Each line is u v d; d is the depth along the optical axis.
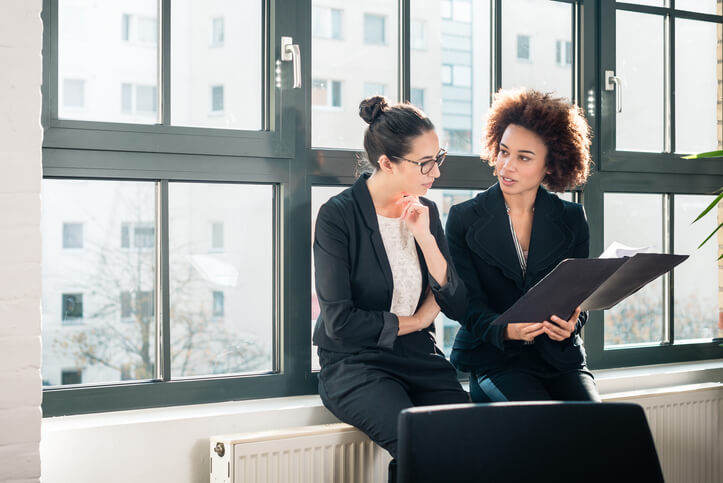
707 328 3.29
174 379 2.38
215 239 2.44
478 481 1.43
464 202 2.55
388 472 2.15
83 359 2.27
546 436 1.47
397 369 2.28
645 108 3.12
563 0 2.94
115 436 2.14
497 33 2.84
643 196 3.15
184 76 2.37
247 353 2.50
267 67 2.50
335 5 2.60
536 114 2.41
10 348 1.93
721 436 2.90
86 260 2.26
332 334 2.21
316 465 2.23
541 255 2.45
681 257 2.27
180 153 2.34
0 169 1.92
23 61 1.93
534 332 2.30
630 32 3.07
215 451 2.16
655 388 2.91
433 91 2.75
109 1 2.26
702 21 3.22
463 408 1.46
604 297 2.33
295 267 2.53
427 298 2.39
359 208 2.31
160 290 2.35
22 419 1.94
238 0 2.45
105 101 2.27
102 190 2.28
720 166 3.25
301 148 2.53
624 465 1.47
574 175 2.47
